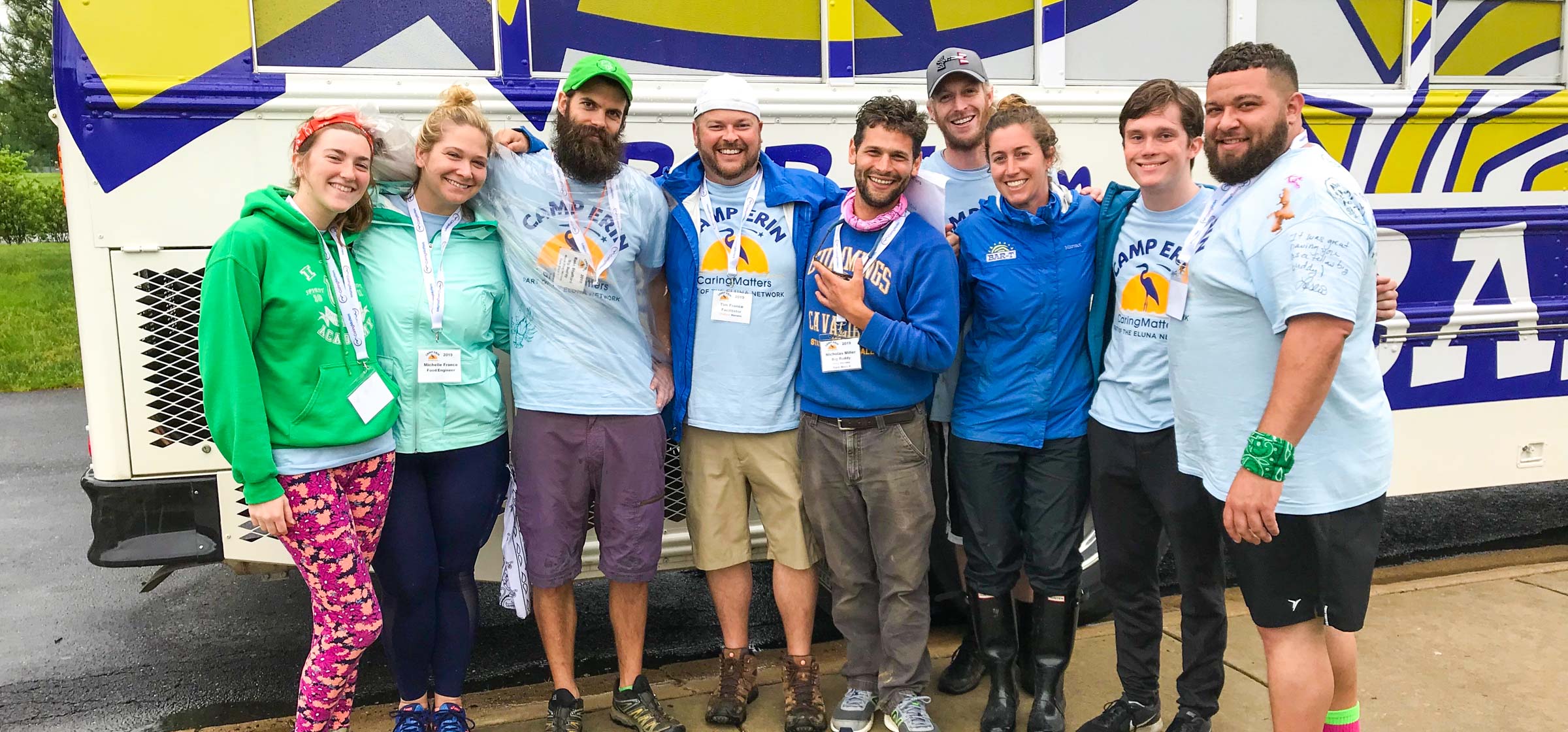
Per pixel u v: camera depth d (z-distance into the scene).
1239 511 2.05
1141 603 2.75
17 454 7.42
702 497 2.87
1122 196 2.69
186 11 2.79
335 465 2.34
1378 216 3.79
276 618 4.23
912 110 2.57
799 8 3.21
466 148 2.42
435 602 2.67
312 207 2.32
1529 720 2.96
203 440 2.95
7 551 5.18
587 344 2.67
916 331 2.58
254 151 2.88
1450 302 3.92
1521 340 4.04
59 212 16.88
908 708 2.78
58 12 2.72
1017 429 2.74
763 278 2.73
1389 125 3.75
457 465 2.60
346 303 2.38
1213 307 2.16
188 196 2.85
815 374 2.73
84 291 2.84
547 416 2.69
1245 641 3.51
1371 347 2.14
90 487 2.91
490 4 2.99
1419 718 2.97
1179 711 2.77
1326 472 2.09
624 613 2.89
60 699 3.45
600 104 2.56
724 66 3.18
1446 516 5.30
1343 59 3.70
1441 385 3.95
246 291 2.20
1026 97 3.39
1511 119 3.90
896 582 2.75
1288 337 1.99
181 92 2.80
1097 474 2.69
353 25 2.91
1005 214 2.68
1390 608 3.79
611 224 2.64
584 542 2.92
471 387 2.59
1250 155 2.09
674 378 2.82
